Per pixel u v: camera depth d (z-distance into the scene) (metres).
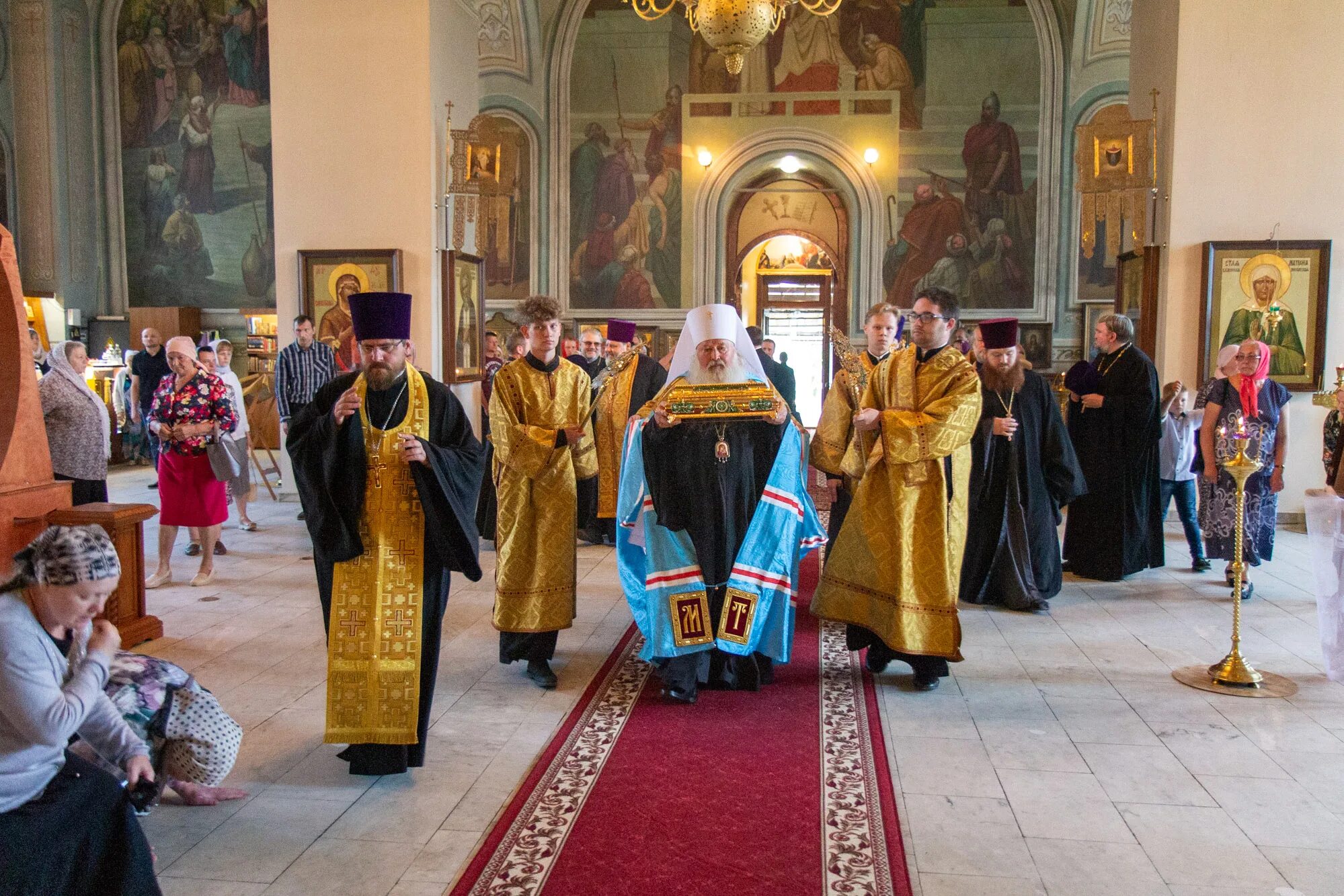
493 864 3.11
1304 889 2.99
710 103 17.02
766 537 4.66
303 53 9.90
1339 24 8.88
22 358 4.90
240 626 5.93
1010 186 16.48
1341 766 3.90
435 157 9.89
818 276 21.14
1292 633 5.76
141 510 5.40
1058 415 6.29
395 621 3.69
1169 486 7.34
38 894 2.37
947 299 4.69
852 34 16.75
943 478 4.63
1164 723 4.36
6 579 2.45
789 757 3.96
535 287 17.38
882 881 3.02
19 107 16.75
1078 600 6.54
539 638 4.82
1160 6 9.48
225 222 17.72
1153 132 9.30
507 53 16.80
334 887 2.99
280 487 10.73
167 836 3.31
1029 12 16.27
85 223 17.50
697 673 4.63
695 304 17.19
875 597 4.78
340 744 4.07
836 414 5.09
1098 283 16.25
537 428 4.73
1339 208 8.98
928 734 4.23
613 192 17.23
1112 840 3.30
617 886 2.99
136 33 17.56
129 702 3.26
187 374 6.88
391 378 3.65
